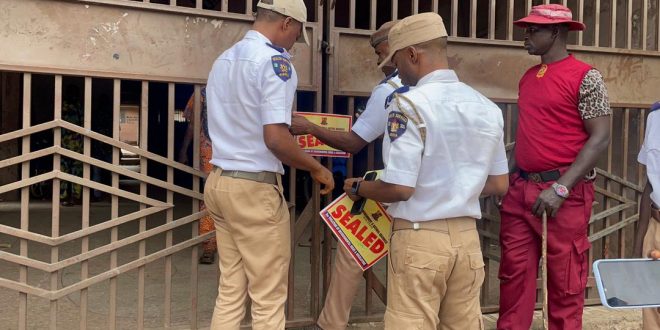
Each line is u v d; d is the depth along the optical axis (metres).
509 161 3.35
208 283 4.05
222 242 2.52
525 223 2.86
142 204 2.85
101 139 2.74
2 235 5.41
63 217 6.70
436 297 2.13
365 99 3.85
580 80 2.67
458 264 2.13
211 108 2.45
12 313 3.31
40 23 2.62
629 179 3.89
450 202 2.09
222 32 2.89
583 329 3.42
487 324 3.41
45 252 4.80
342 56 3.11
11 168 7.94
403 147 2.03
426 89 2.11
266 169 2.37
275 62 2.29
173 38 2.82
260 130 2.34
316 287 3.16
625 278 1.78
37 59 2.62
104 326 3.17
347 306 2.94
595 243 4.01
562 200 2.65
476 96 2.19
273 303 2.44
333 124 3.00
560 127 2.73
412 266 2.10
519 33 4.82
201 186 3.05
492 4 3.38
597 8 3.53
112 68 2.73
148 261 2.88
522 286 2.89
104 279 2.80
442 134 2.06
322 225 3.76
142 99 2.81
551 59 2.80
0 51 2.58
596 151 2.64
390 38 2.23
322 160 3.25
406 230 2.14
